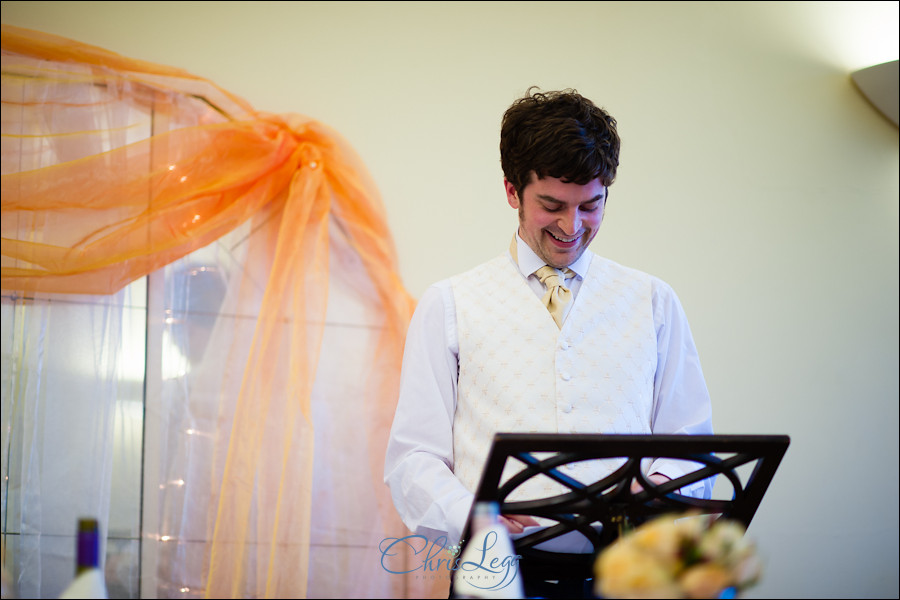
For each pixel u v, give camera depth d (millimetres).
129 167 2678
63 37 2736
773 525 2934
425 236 2908
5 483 2521
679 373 1451
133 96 2748
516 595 908
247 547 2629
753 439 948
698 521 835
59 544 2529
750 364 2998
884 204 3164
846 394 3035
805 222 3102
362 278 2826
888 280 3129
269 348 2699
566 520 1008
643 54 3105
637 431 1364
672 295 1481
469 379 1404
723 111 3113
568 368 1366
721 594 816
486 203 2951
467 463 1353
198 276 2736
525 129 1302
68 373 2604
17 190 2613
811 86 3170
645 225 3012
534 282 1456
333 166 2832
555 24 3080
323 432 2750
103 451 2590
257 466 2652
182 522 2633
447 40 3021
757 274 3047
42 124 2676
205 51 2883
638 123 3064
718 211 3057
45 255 2598
